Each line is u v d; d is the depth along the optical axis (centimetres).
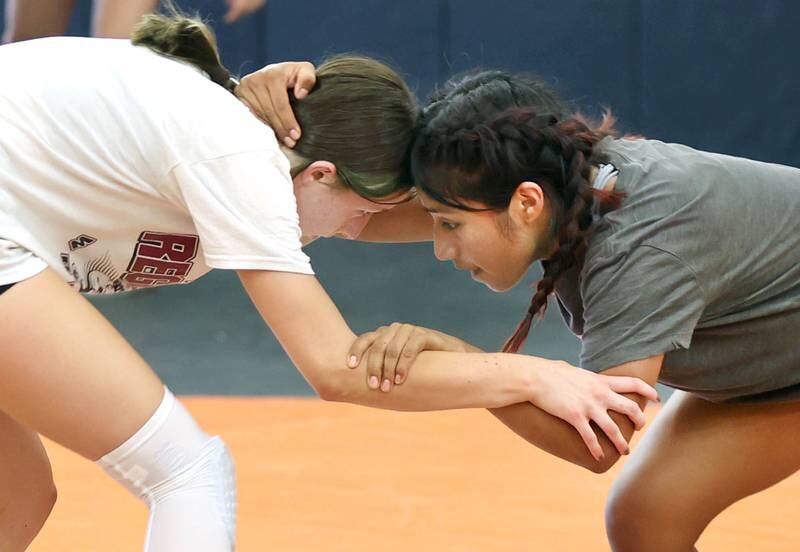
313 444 1016
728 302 573
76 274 531
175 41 546
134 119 501
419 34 2388
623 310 534
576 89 2314
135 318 1692
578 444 538
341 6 2394
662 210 544
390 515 836
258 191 495
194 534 480
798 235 579
